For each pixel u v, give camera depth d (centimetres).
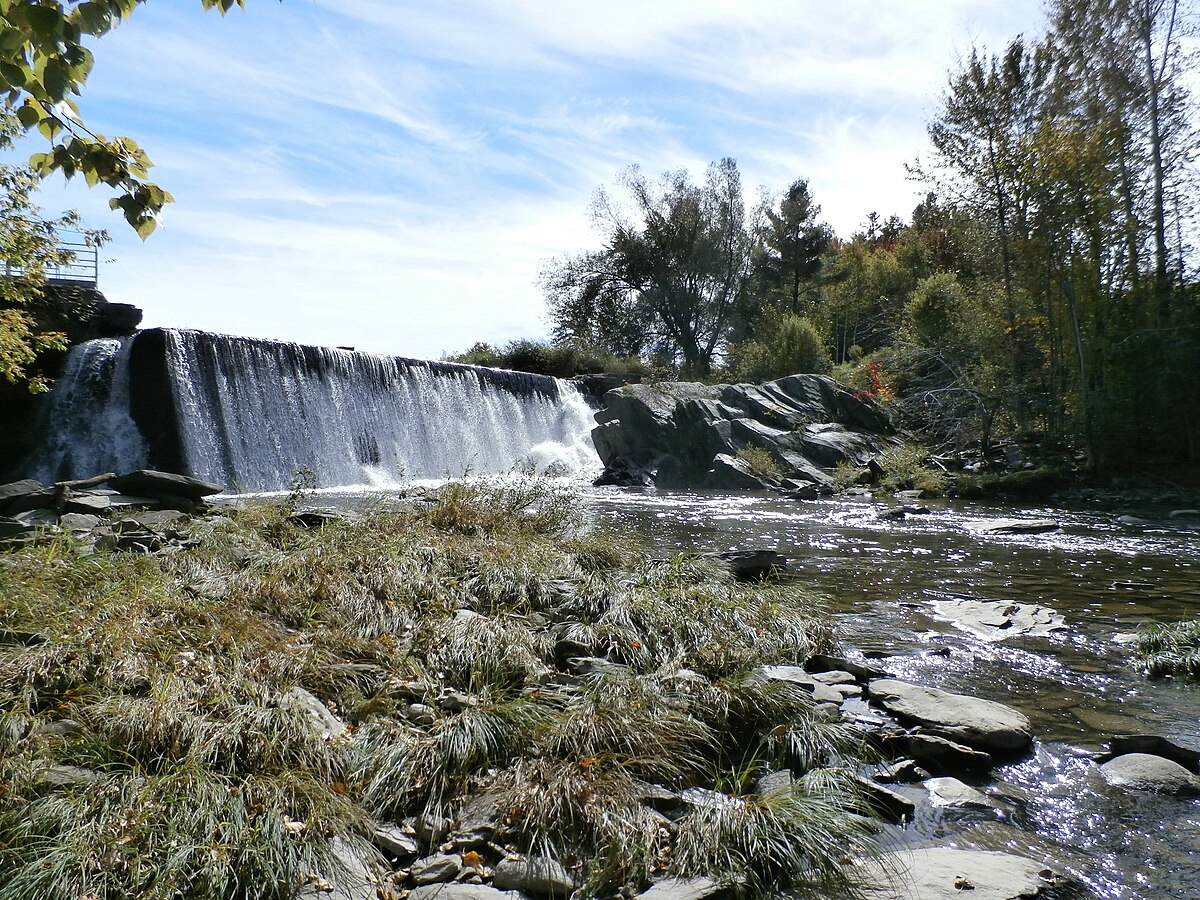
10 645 510
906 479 2484
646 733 488
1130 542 1462
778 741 521
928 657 748
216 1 373
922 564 1222
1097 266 2558
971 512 1950
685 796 448
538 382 3209
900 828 451
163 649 517
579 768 444
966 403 2814
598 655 657
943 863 402
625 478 2734
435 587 738
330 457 2380
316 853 360
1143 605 965
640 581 809
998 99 2734
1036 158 2591
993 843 438
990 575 1141
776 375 3844
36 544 739
